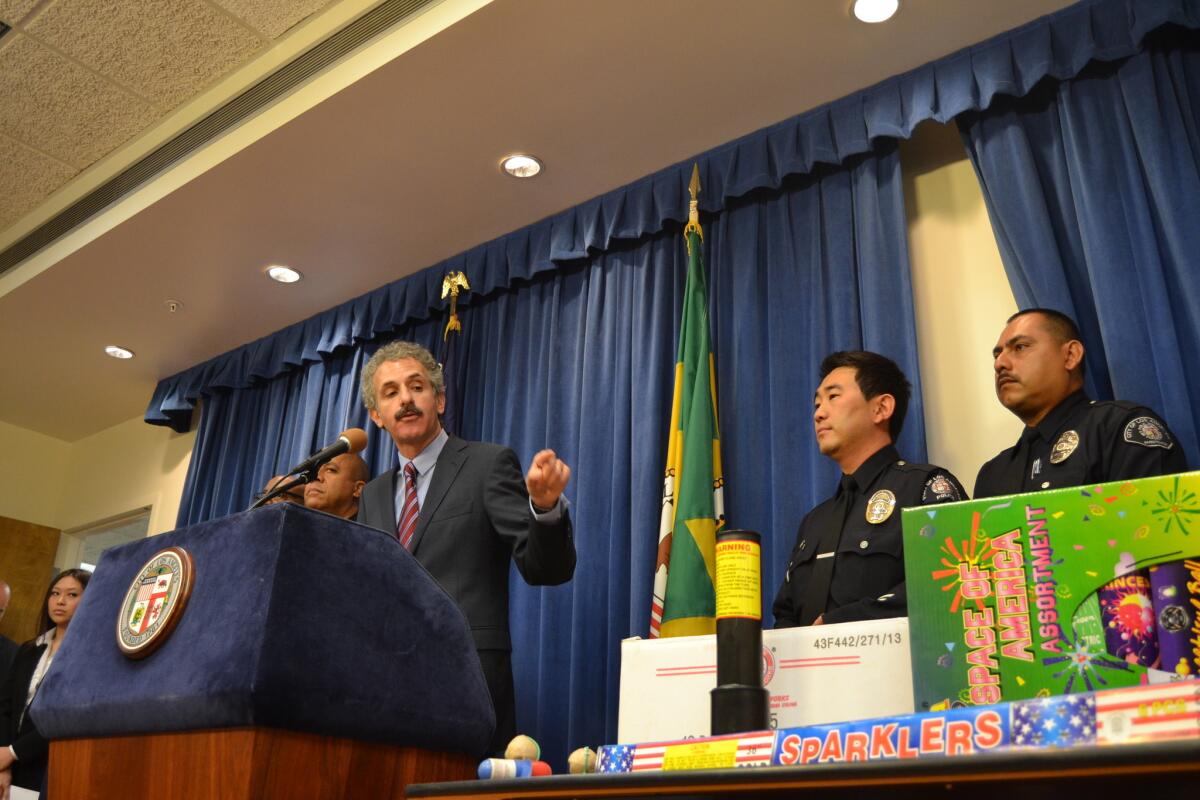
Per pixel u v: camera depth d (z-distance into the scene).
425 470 2.46
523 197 3.86
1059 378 2.29
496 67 3.25
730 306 3.38
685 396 3.11
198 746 1.20
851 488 2.31
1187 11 2.69
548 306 3.89
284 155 3.67
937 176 3.23
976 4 2.93
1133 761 0.70
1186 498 0.99
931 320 3.07
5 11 3.42
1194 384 2.42
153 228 4.11
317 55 3.46
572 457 3.56
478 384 3.99
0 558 5.63
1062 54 2.89
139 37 3.53
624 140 3.55
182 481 5.30
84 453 6.10
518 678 3.34
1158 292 2.51
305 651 1.20
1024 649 1.01
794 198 3.38
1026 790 0.83
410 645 1.34
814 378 3.08
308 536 1.27
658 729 1.32
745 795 0.93
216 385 5.02
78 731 1.35
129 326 4.89
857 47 3.11
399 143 3.60
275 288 4.52
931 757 0.79
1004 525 1.06
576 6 3.01
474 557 2.21
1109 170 2.73
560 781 0.98
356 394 4.38
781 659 1.28
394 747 1.31
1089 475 2.08
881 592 2.05
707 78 3.27
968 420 2.90
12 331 4.98
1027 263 2.76
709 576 2.79
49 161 4.15
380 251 4.23
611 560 3.23
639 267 3.64
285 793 1.17
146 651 1.28
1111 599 0.99
